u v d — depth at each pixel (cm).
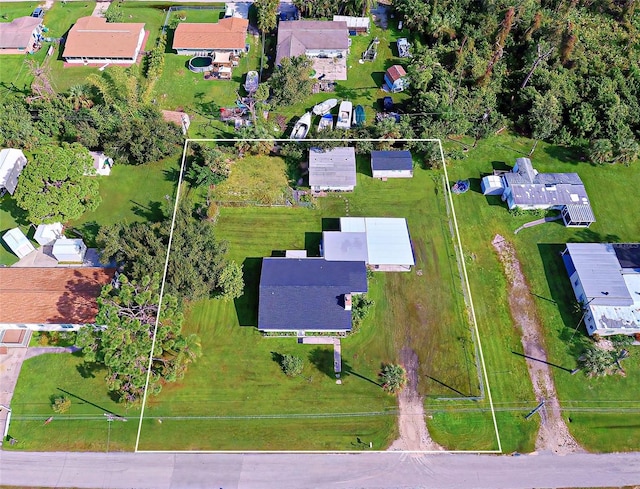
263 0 8150
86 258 5975
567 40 7488
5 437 4869
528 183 6438
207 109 7400
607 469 4816
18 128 6612
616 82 7238
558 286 5909
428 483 4716
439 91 7206
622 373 5328
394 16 8700
